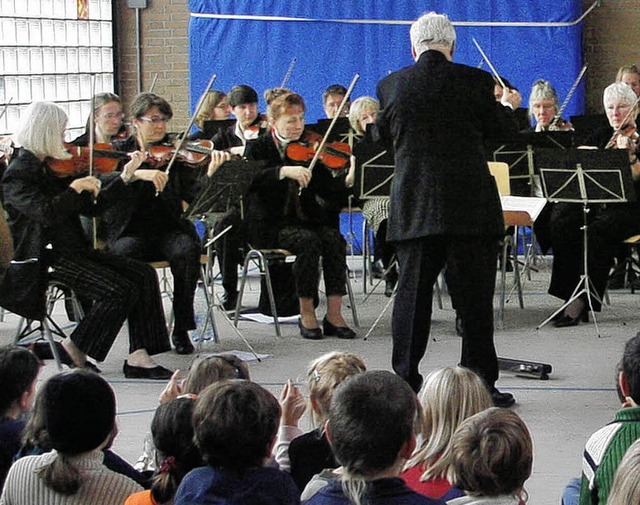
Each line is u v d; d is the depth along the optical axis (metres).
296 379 6.25
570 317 7.59
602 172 7.03
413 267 5.57
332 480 2.57
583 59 10.87
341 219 10.98
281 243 7.34
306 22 10.88
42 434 3.08
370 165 6.92
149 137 6.98
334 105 9.39
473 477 2.63
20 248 6.20
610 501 2.19
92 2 10.90
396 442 2.49
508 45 10.73
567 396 5.90
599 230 7.65
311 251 7.25
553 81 10.72
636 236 7.64
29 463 3.02
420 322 5.58
